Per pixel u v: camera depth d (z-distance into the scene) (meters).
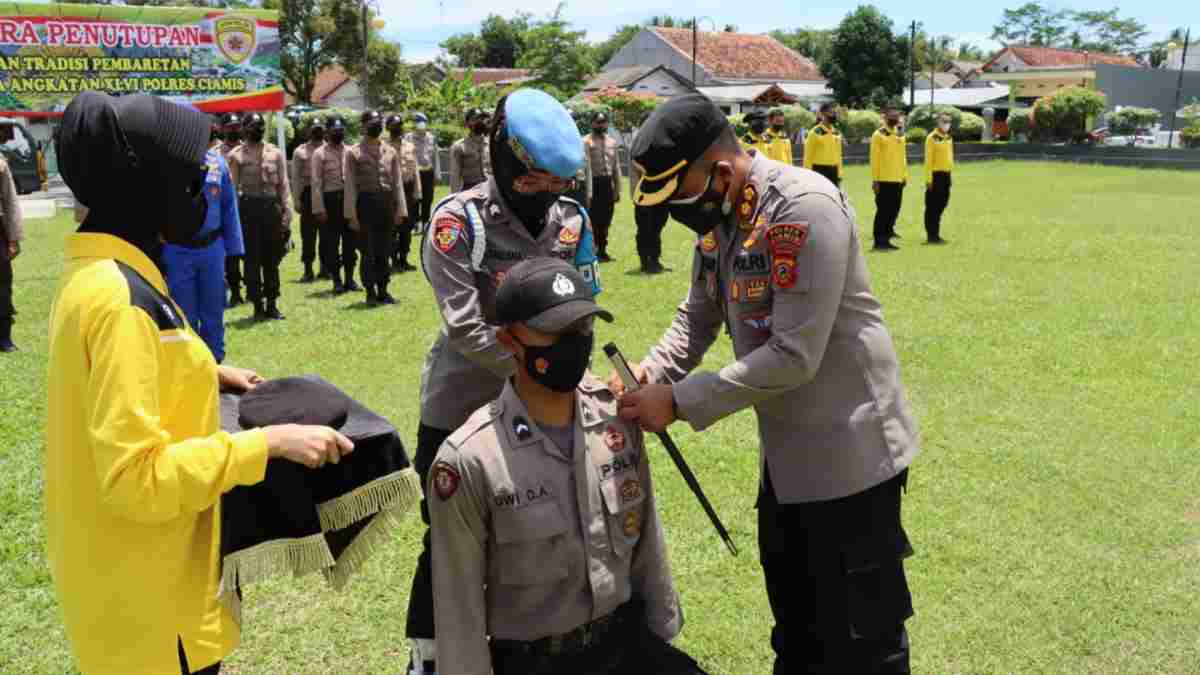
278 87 18.52
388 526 2.33
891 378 2.66
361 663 3.40
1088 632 3.57
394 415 6.00
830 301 2.43
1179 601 3.79
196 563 2.11
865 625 2.63
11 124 21.83
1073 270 11.24
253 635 3.57
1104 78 54.44
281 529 2.17
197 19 17.64
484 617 2.25
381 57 49.19
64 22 16.83
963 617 3.68
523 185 2.82
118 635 2.00
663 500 4.71
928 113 42.03
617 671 2.35
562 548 2.23
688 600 3.81
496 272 2.95
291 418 2.24
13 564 4.04
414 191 12.09
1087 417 5.95
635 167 2.54
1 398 6.36
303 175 11.15
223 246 6.84
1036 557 4.14
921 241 14.08
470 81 34.16
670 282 10.62
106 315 1.85
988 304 9.31
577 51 57.44
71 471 1.93
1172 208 18.69
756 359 2.46
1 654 3.40
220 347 6.92
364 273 9.68
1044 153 35.44
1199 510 4.61
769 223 2.47
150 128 1.92
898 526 2.72
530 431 2.22
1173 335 7.98
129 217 1.97
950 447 5.45
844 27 52.09
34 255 13.31
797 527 2.74
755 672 3.35
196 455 1.89
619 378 2.66
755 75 57.66
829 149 15.23
